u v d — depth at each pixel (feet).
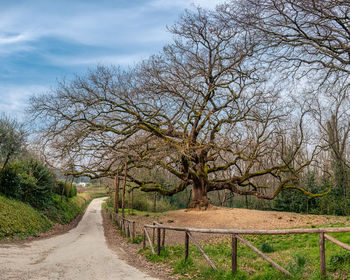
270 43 27.53
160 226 31.76
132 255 35.27
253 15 25.85
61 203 94.58
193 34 69.92
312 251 27.25
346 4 21.65
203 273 21.70
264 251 31.86
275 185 143.33
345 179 91.15
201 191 85.05
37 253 32.48
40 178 75.82
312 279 16.57
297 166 131.85
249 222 68.03
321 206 89.92
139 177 118.73
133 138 79.66
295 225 61.67
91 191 290.35
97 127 68.90
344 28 23.34
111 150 70.74
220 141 86.12
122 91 68.28
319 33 25.39
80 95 67.36
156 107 72.18
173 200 142.41
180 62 70.90
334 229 16.08
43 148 67.51
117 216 82.12
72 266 25.40
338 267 18.66
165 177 132.57
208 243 45.29
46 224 63.00
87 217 110.32
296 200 99.40
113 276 22.21
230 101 78.59
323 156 143.54
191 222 71.61
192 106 76.07
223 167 86.53
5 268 22.16
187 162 77.97
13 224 46.60
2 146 61.16
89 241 50.72
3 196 58.08
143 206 132.67
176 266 24.97
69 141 65.82
